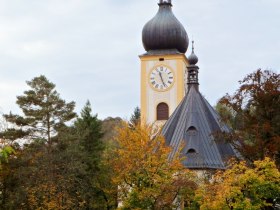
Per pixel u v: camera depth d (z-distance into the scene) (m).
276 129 44.88
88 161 63.59
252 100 46.12
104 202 59.94
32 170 56.53
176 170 48.47
